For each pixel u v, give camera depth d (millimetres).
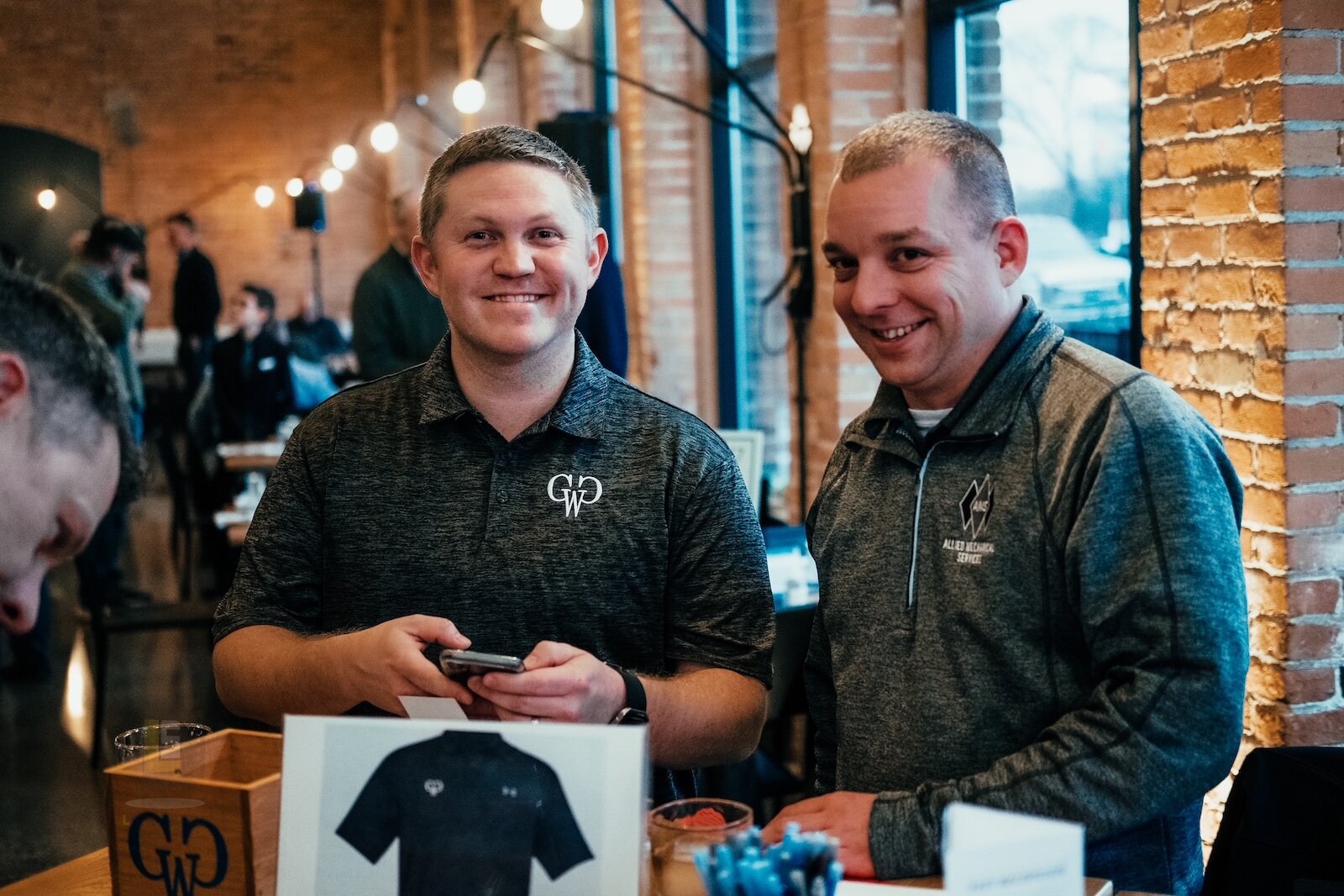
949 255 1513
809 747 3080
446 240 1729
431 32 11938
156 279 13242
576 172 1787
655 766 1688
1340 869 1493
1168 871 1518
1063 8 3543
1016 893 1021
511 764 1243
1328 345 2512
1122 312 3314
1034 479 1497
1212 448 1479
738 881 1107
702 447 1823
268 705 1697
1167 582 1387
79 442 1109
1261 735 2635
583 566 1771
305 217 11422
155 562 7906
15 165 12617
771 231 5547
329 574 1832
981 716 1518
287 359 7434
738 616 1782
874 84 4352
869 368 4512
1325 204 2488
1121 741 1373
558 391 1812
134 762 1485
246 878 1403
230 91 13258
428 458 1810
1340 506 2551
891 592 1608
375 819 1257
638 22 6133
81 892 1566
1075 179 3514
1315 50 2457
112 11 12875
